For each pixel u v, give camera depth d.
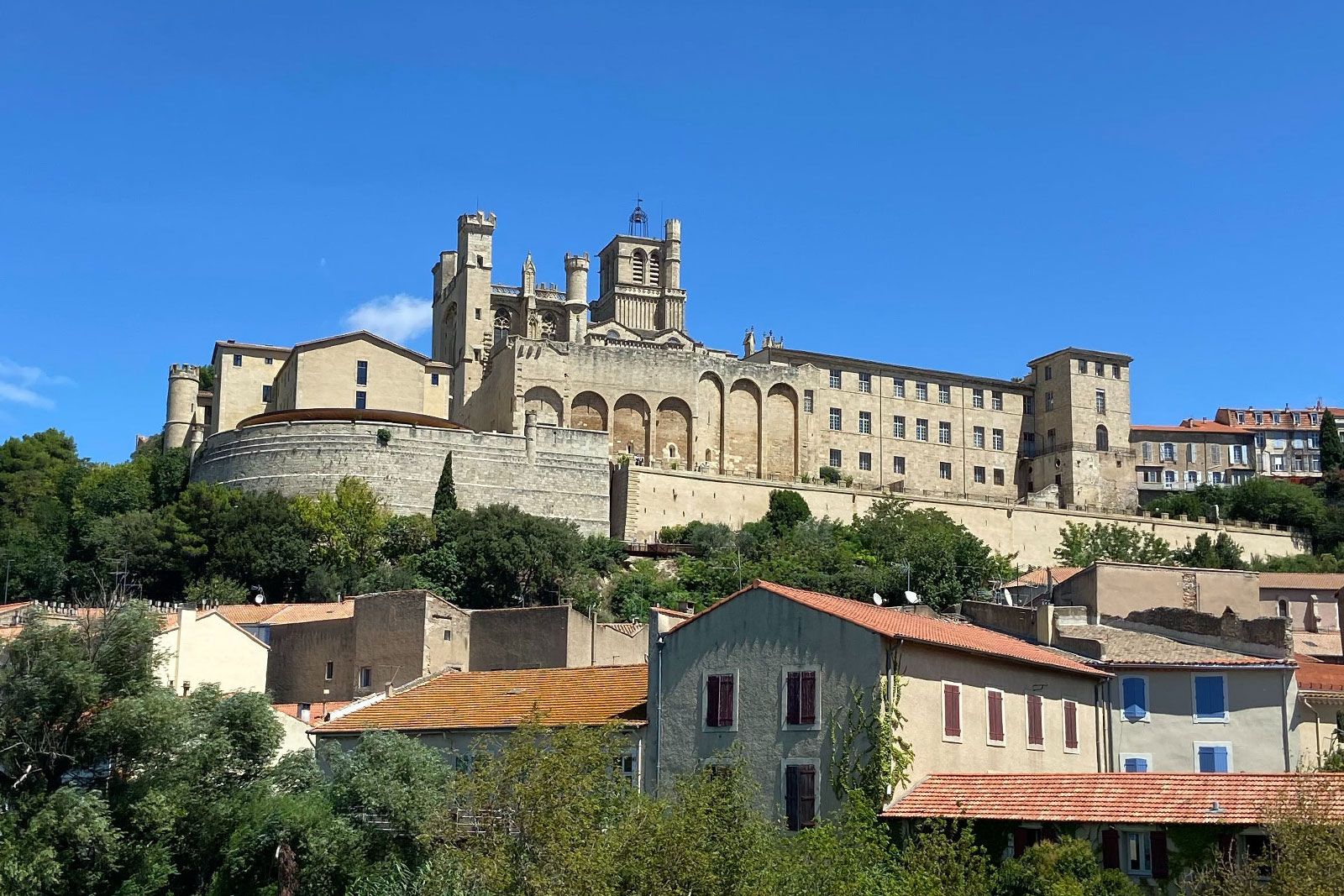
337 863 56.72
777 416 169.00
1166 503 179.38
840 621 55.53
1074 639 67.56
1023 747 59.59
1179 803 48.31
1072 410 181.88
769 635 57.12
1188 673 64.19
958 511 159.50
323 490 136.38
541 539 124.81
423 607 87.94
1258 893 42.50
